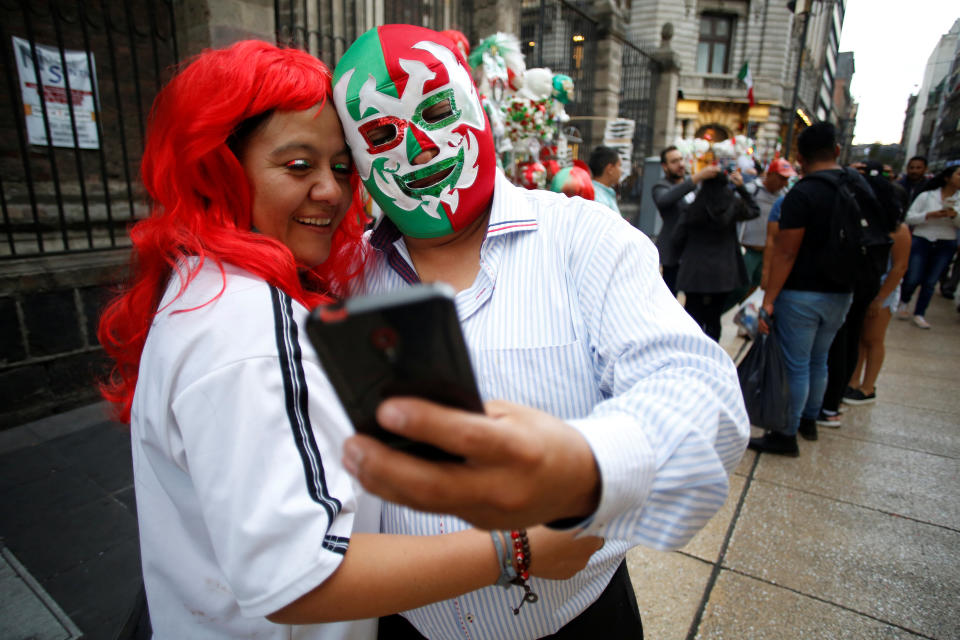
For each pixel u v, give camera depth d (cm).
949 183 591
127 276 94
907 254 370
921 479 296
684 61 2084
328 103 83
